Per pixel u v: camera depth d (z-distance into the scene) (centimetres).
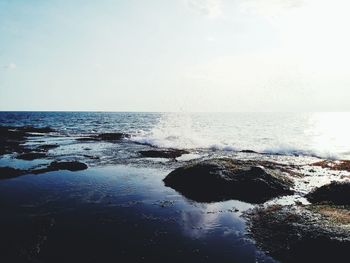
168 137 5812
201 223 1638
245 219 1694
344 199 1892
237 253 1302
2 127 7650
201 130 7225
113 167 3189
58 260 1238
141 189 2323
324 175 2755
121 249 1334
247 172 2431
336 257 1219
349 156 3862
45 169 2984
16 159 3609
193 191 2272
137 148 4647
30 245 1363
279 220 1605
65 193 2195
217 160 2861
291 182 2430
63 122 11969
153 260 1241
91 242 1400
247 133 6556
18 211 1811
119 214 1767
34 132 7175
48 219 1677
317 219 1526
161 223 1634
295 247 1312
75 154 4031
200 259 1251
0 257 1262
